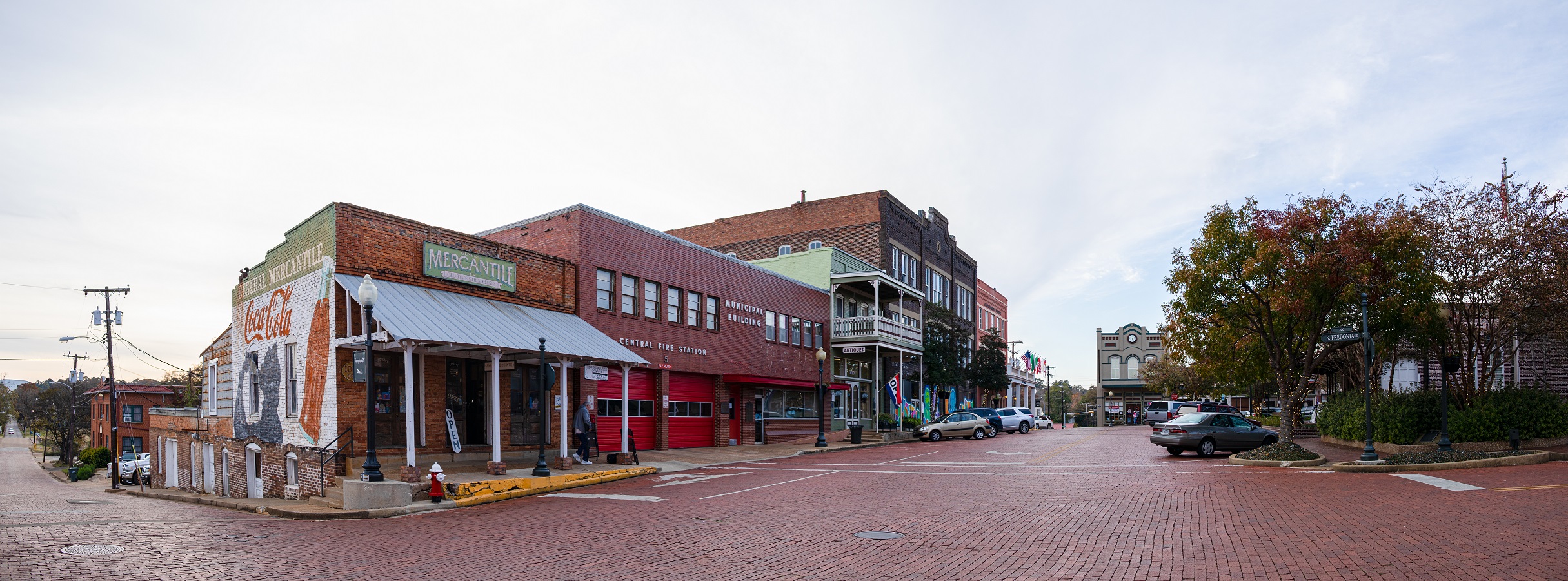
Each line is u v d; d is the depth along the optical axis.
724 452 27.86
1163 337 26.36
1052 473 19.36
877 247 46.69
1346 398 28.11
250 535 11.47
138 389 64.62
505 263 21.73
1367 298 20.25
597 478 18.58
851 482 17.72
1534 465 18.23
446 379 20.20
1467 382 24.27
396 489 14.70
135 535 11.37
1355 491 14.25
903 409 42.25
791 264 40.78
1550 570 7.83
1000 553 9.60
